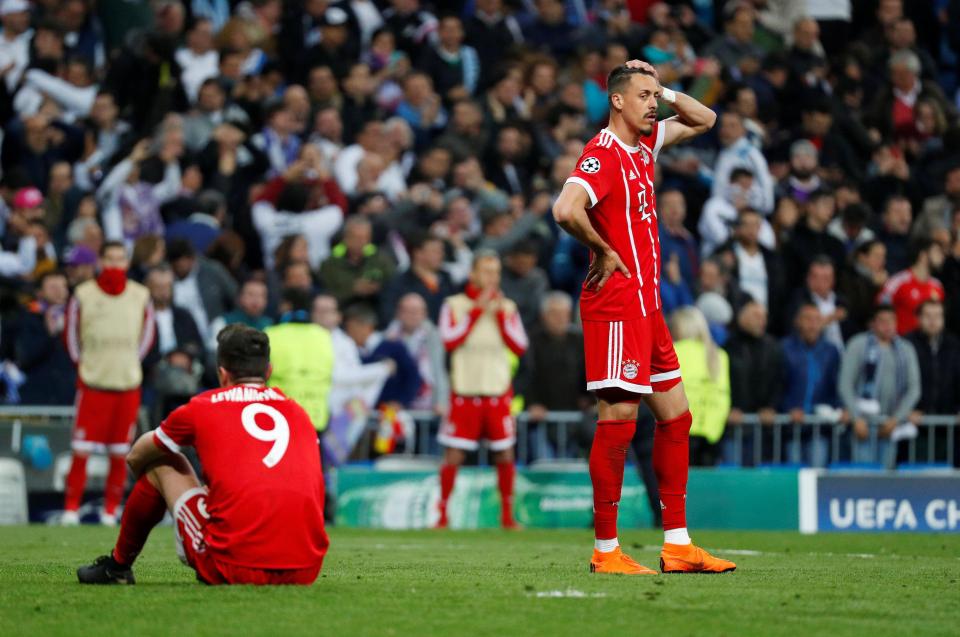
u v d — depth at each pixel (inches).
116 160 2427.4
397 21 2989.7
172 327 2108.8
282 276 2261.3
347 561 1222.3
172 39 2637.8
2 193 2342.5
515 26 3048.7
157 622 746.8
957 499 2057.1
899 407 2237.9
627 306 1010.1
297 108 2534.5
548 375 2182.6
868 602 865.5
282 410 883.4
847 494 2046.0
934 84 3058.6
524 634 719.7
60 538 1553.9
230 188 2442.2
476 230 2493.8
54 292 2103.8
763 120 2896.2
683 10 3179.1
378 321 2269.9
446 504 2048.5
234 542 855.1
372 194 2463.1
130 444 1926.7
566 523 2111.2
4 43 2637.8
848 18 3289.9
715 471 2058.3
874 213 2827.3
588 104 2888.8
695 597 877.2
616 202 1015.0
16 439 2000.5
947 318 2524.6
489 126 2709.2
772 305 2449.6
